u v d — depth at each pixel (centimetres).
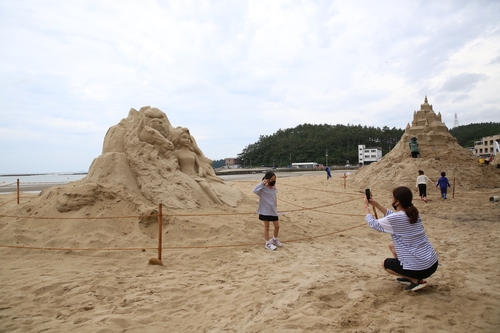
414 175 1570
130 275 439
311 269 470
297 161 8575
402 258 357
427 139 1758
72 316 325
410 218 357
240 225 654
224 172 5528
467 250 572
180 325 310
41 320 315
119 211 621
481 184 1564
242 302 358
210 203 773
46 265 470
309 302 349
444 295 359
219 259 513
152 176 719
